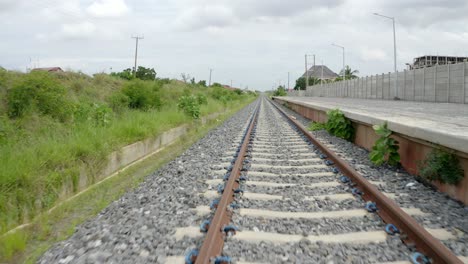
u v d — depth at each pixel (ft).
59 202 18.21
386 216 13.58
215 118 73.10
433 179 18.28
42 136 25.71
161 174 23.34
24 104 31.94
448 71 88.07
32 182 16.81
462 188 16.58
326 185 18.80
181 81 169.27
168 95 87.20
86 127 29.14
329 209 15.10
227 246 11.46
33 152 20.34
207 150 32.42
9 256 12.55
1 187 15.96
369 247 11.42
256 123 61.77
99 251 11.87
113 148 25.90
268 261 10.60
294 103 105.29
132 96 55.11
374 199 15.30
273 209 15.16
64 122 33.30
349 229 12.94
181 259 10.86
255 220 13.84
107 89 71.61
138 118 38.52
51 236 14.42
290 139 38.65
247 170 22.66
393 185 19.10
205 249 10.25
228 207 14.99
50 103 33.55
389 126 23.90
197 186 19.44
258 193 17.43
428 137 18.81
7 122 27.45
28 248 13.33
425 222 13.70
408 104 76.95
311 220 13.78
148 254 11.40
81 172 20.74
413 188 18.38
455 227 13.25
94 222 15.15
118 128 31.55
